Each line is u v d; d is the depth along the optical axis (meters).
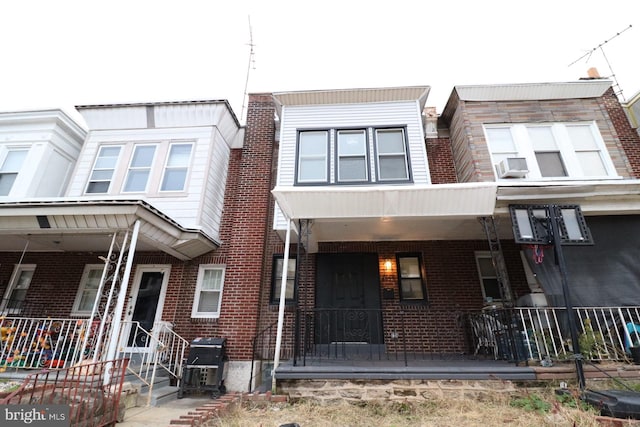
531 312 5.61
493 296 7.24
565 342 4.91
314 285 7.52
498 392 4.32
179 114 8.48
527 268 7.17
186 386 5.71
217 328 7.03
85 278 7.82
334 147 7.58
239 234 7.63
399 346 6.84
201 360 5.95
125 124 8.54
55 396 3.51
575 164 6.95
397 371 4.49
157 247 6.87
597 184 5.23
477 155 7.14
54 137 8.21
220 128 8.65
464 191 5.23
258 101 9.20
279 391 4.56
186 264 7.66
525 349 5.03
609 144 7.10
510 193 5.36
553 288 5.21
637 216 5.65
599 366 4.49
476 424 3.51
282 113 8.09
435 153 8.59
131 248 5.20
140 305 7.37
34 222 5.50
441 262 7.47
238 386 6.23
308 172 7.39
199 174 7.81
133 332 7.11
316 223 6.24
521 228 5.19
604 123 7.31
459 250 7.57
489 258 7.61
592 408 3.62
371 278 7.55
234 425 3.61
